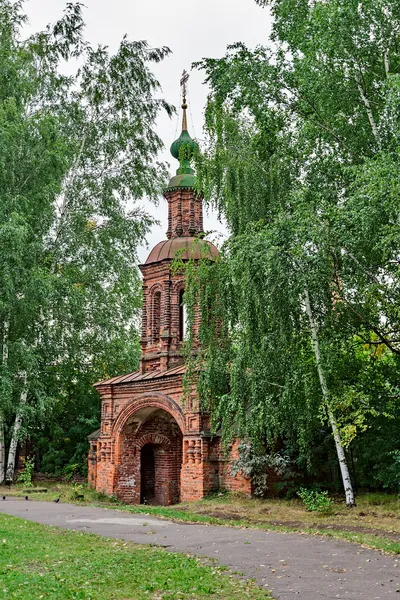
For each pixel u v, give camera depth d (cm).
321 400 1767
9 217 2480
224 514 1792
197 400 2197
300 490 1998
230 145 1989
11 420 3052
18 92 2730
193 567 977
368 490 2091
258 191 1902
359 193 1466
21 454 3241
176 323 2544
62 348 3014
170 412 2316
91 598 784
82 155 2991
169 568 974
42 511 1820
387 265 1680
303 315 1778
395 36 1697
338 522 1538
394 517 1550
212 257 2147
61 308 2866
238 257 1706
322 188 1730
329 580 898
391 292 1642
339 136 1748
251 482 2048
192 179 2700
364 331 1791
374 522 1500
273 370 1733
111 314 3145
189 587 852
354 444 2023
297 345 1783
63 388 3272
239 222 1869
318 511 1706
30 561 1025
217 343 1966
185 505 2033
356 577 916
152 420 2572
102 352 3186
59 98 2953
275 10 1822
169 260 2550
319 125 1734
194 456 2180
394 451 1761
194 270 2033
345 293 1684
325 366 1647
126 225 3012
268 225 1692
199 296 2006
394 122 1473
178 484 2561
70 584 853
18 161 2611
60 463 3225
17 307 2581
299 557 1075
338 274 1666
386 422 1911
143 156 3028
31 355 2562
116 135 2986
